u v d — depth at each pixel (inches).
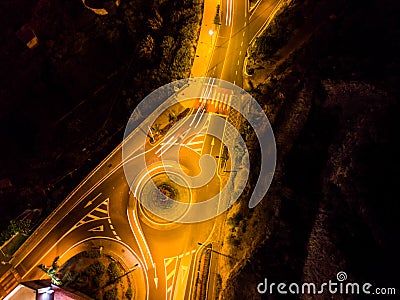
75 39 1643.7
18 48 1611.7
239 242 1284.4
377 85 1191.6
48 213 1510.8
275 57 1659.7
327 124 1229.1
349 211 1050.1
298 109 1315.2
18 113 1637.6
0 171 1603.1
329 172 1139.9
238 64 1765.5
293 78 1451.8
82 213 1499.8
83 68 1667.1
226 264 1288.1
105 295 1322.6
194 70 1774.1
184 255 1384.1
